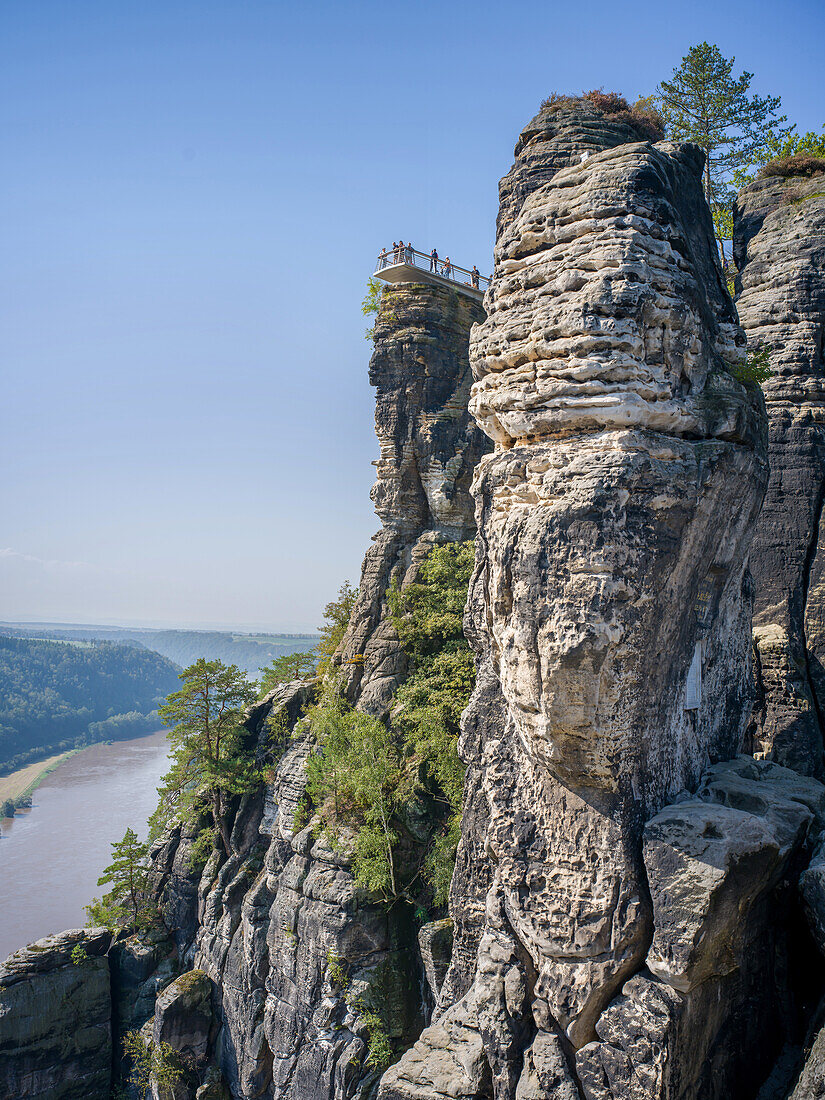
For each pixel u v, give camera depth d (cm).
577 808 2053
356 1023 4491
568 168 2194
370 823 4925
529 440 2161
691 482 1970
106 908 6644
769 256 3328
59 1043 5731
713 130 5694
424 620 5569
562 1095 1958
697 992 1897
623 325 1955
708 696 2303
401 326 6175
